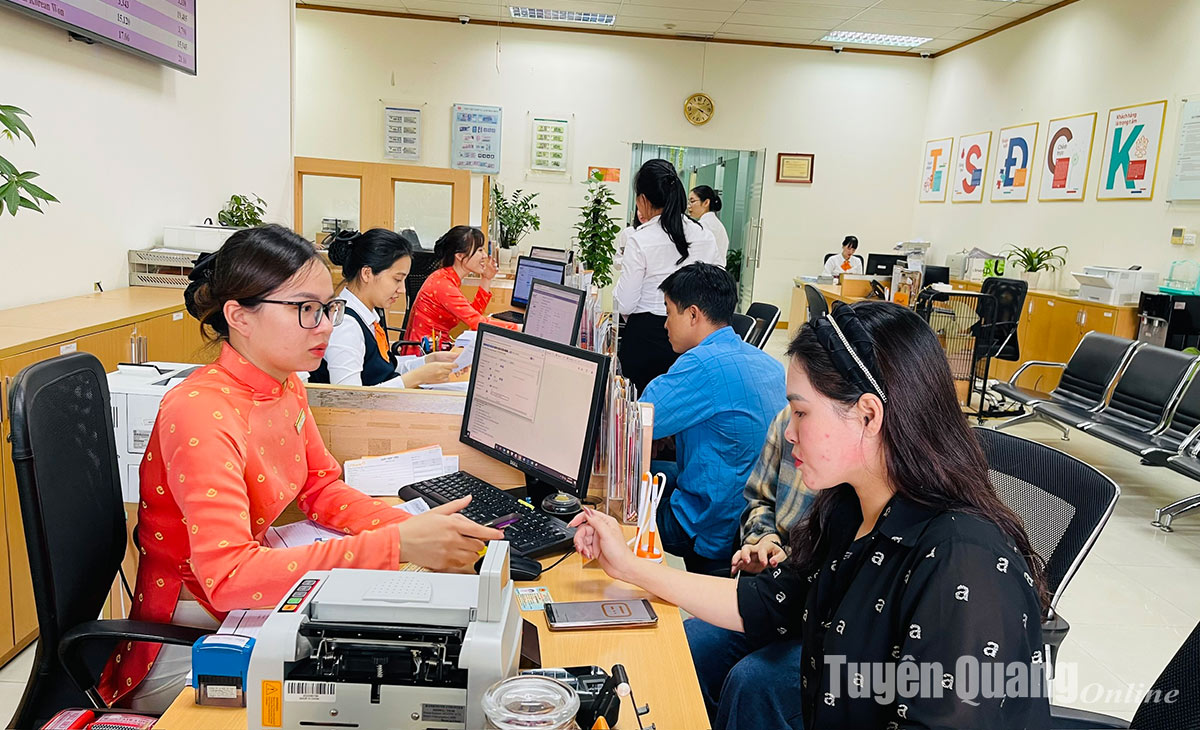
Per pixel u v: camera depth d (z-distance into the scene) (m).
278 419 1.38
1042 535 1.58
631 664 1.13
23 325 2.44
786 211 9.83
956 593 0.93
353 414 1.83
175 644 1.24
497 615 0.89
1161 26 6.12
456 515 1.30
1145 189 6.25
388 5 8.66
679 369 2.10
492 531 1.29
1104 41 6.76
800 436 1.07
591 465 1.54
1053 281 7.36
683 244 3.81
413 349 3.92
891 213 9.97
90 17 3.05
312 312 1.31
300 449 1.45
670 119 9.45
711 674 1.62
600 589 1.37
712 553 2.11
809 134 9.66
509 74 9.20
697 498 2.13
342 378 2.36
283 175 5.58
